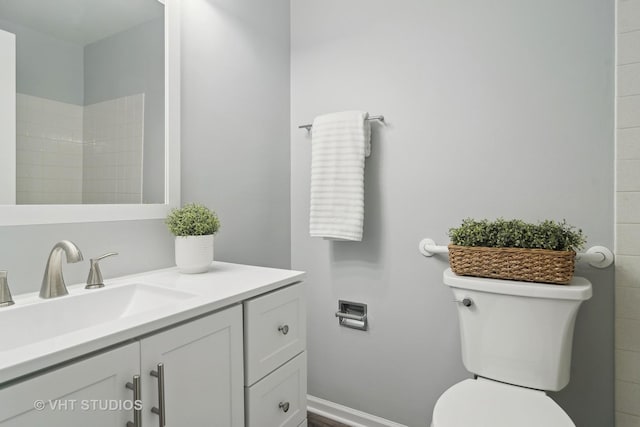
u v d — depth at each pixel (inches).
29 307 30.2
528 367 42.7
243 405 35.7
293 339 43.3
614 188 45.1
